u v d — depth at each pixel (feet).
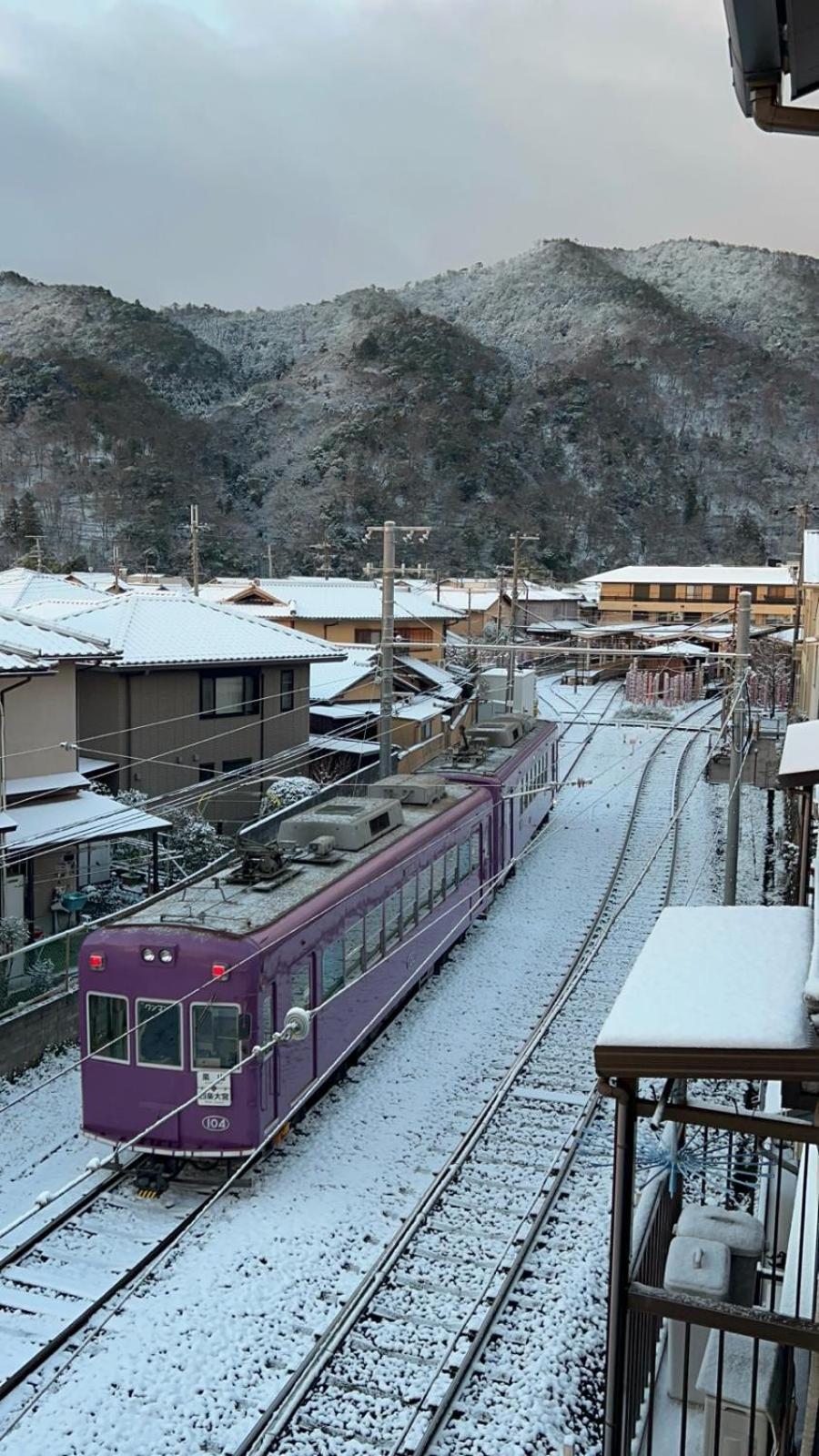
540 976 60.44
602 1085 15.01
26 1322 31.48
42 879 64.44
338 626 142.31
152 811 76.02
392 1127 43.27
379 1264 33.83
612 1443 15.93
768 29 12.83
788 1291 22.39
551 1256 34.71
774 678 131.64
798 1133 14.35
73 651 66.28
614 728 149.69
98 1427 27.20
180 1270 33.78
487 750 81.30
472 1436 26.86
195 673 85.05
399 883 52.65
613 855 87.10
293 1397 28.07
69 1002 52.49
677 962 16.87
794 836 71.67
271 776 90.99
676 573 231.91
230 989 38.09
